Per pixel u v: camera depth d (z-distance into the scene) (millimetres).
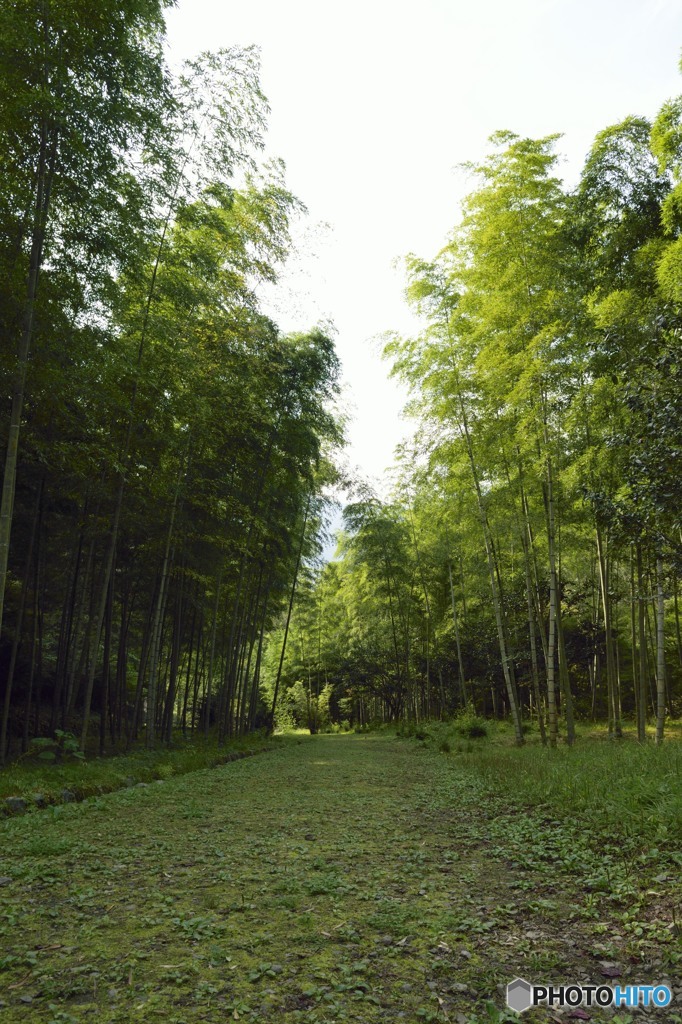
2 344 9141
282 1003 3207
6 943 3939
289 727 46531
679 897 4371
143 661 18391
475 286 14719
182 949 3832
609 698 16469
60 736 11750
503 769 10867
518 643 24094
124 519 14180
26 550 13289
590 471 12547
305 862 5766
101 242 9812
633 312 10828
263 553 21031
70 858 5898
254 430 16641
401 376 17078
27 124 8453
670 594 12609
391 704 37312
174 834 6953
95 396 10680
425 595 29328
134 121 9398
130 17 8875
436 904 4648
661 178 12078
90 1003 3199
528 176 13383
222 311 14844
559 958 3695
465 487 17969
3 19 7625
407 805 8820
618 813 6461
